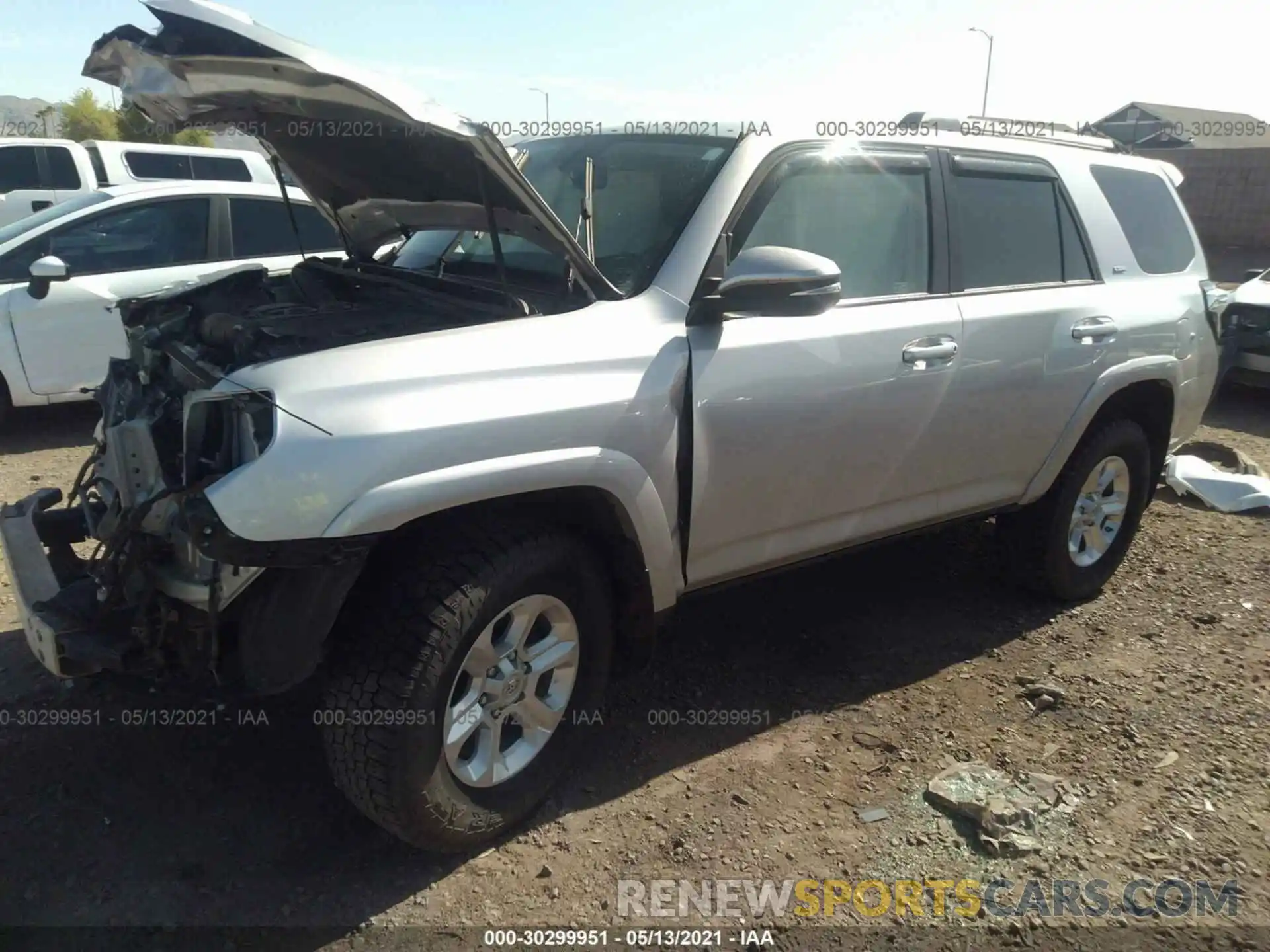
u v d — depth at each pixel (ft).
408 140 9.46
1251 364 28.66
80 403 25.50
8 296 21.48
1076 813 10.22
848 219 11.52
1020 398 13.09
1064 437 13.96
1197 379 16.05
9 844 9.24
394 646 8.31
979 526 18.28
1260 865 9.53
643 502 9.53
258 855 9.25
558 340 9.14
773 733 11.52
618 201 11.05
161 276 23.18
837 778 10.70
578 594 9.57
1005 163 13.44
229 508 7.61
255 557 7.64
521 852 9.45
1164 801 10.45
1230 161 80.79
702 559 10.59
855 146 11.67
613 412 9.18
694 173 10.75
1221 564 17.03
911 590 15.55
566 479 8.87
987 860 9.52
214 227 23.93
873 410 11.40
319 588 8.01
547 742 9.80
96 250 22.71
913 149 12.26
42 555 9.95
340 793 10.16
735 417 10.19
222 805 9.93
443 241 12.51
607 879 9.13
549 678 9.84
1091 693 12.60
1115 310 14.32
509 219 9.95
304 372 8.07
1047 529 14.48
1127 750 11.35
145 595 8.55
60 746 10.71
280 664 8.13
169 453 9.04
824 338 10.84
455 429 8.27
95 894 8.67
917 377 11.74
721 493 10.37
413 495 8.02
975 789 10.41
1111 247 14.80
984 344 12.47
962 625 14.43
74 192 36.04
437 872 9.14
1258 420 28.04
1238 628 14.60
